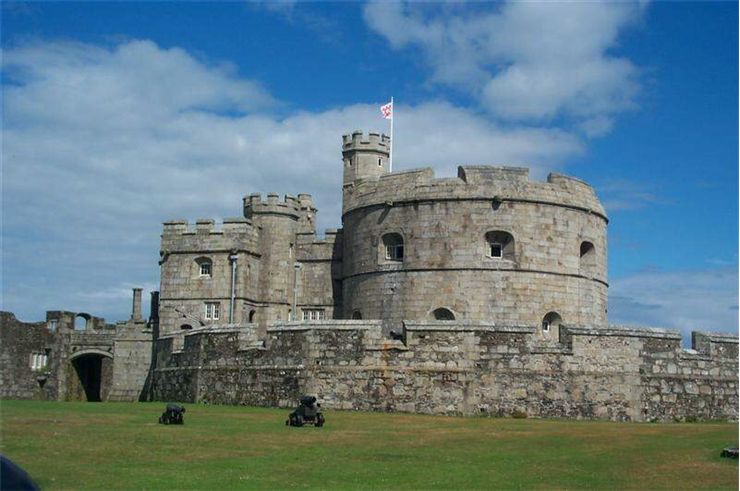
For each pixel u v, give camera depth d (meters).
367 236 58.44
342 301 64.94
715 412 41.75
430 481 20.09
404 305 55.81
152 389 52.06
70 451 23.05
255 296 65.31
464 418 37.19
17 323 69.19
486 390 39.50
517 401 39.44
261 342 43.81
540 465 22.34
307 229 78.75
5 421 29.12
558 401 39.56
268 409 40.16
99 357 75.69
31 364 70.38
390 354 40.38
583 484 19.97
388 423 32.81
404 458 23.16
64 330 72.31
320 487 19.25
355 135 67.25
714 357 42.31
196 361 46.56
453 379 39.62
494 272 54.69
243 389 43.53
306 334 41.69
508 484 19.91
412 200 56.25
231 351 44.69
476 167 56.00
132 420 30.81
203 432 27.58
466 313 54.47
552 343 40.09
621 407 40.00
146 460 22.05
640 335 40.88
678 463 22.64
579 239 57.03
